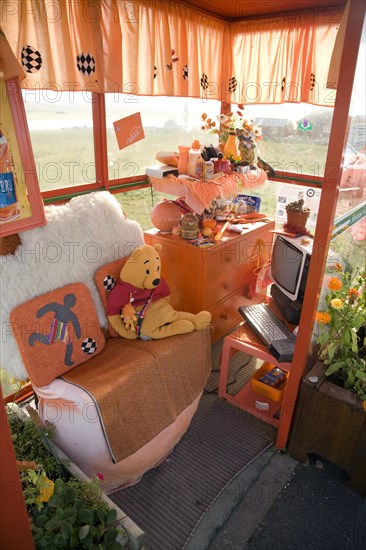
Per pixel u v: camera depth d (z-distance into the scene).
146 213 2.56
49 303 1.64
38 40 1.56
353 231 1.85
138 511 1.57
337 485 1.70
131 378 1.60
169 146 2.54
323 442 1.70
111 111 2.11
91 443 1.49
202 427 2.00
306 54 2.39
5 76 1.39
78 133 2.01
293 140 2.70
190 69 2.40
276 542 1.47
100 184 2.20
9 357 1.58
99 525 1.25
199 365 1.92
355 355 1.76
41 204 1.66
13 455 0.85
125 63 1.97
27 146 1.55
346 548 1.45
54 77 1.64
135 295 1.94
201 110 2.68
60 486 1.30
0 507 0.86
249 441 1.92
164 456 1.79
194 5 2.28
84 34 1.70
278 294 2.33
